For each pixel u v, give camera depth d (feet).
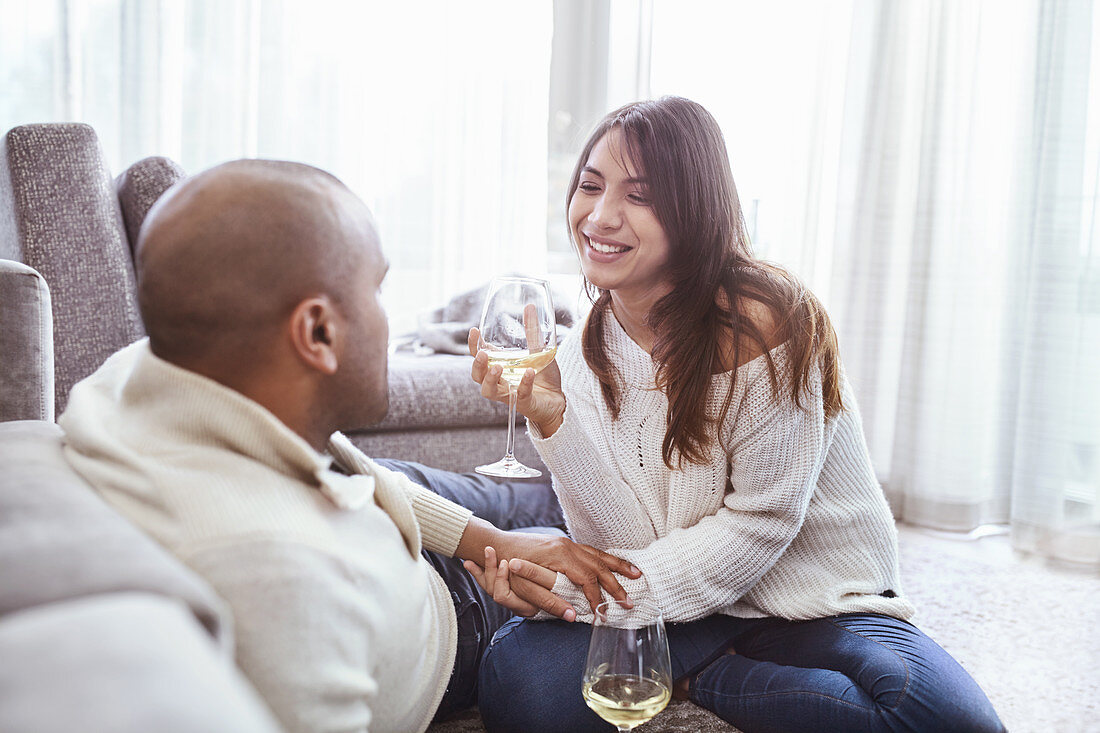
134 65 10.18
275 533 2.54
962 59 10.59
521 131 11.96
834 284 11.53
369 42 11.18
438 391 7.96
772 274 4.62
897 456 11.21
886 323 11.21
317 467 2.76
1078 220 9.75
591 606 4.37
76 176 6.57
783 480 4.47
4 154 6.72
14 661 1.40
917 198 10.89
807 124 11.76
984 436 10.85
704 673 4.82
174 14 10.31
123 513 2.55
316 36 10.95
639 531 4.75
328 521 2.78
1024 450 9.95
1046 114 9.89
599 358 4.93
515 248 12.10
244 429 2.69
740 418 4.50
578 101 11.93
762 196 12.01
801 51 11.71
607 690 3.17
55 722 1.27
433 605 3.61
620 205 4.48
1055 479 9.81
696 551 4.45
